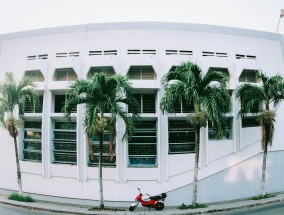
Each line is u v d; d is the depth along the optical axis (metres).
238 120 22.16
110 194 20.62
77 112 21.12
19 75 23.52
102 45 21.72
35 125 24.00
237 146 22.17
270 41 24.16
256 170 22.73
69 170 21.55
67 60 21.48
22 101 19.47
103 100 16.56
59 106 22.84
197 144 17.91
